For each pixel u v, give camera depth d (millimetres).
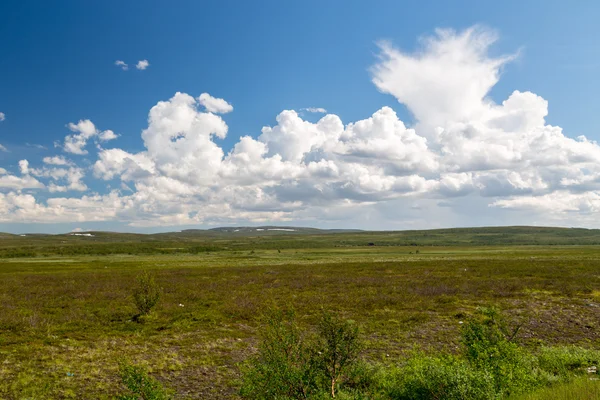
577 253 100875
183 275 54219
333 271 58375
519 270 53750
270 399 9883
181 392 13312
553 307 27922
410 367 12039
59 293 35906
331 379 10836
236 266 71625
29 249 148125
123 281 45750
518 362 11961
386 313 26703
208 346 19203
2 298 32375
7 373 14500
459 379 9562
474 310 27219
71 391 12984
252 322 24750
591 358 14625
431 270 57531
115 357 17094
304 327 22359
